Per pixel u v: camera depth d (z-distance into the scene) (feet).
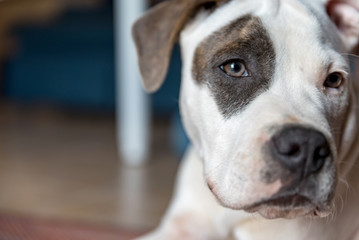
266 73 1.74
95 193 2.90
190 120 1.93
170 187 3.02
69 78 5.79
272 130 1.60
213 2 1.94
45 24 6.16
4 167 3.66
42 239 2.26
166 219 2.18
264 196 1.59
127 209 2.64
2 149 4.44
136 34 2.09
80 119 6.41
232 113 1.75
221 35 1.83
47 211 2.60
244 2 1.85
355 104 1.90
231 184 1.64
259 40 1.75
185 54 1.97
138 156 3.68
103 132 5.37
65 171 3.50
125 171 3.48
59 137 5.07
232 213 1.91
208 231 2.04
